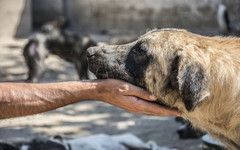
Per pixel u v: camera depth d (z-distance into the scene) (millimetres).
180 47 2902
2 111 2854
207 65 2838
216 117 2963
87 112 6465
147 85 3000
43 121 5777
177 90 2912
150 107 2996
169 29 3152
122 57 3086
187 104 2666
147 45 3002
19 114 2891
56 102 2889
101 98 2961
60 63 10102
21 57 10539
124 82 2936
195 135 5117
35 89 2893
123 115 6328
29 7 14266
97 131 5539
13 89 2873
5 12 13766
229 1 12984
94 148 4145
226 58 2922
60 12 16438
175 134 5367
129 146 4410
